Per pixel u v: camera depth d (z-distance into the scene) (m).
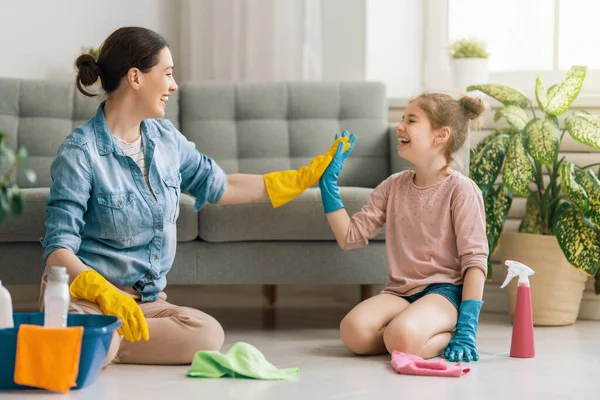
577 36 4.23
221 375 2.38
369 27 4.21
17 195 1.85
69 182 2.53
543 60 4.28
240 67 4.24
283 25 4.17
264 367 2.42
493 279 3.91
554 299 3.47
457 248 2.88
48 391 2.14
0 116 3.60
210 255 3.15
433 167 2.94
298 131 3.72
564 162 3.44
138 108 2.64
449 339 2.74
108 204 2.57
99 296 2.36
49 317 2.15
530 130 3.43
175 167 2.75
